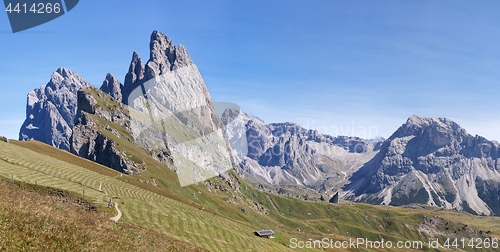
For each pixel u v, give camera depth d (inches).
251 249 3944.4
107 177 6259.8
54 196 3034.0
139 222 3262.8
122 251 1941.4
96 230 2037.4
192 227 3860.7
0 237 1482.5
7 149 5349.4
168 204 5012.3
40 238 1630.2
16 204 1841.8
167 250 2358.5
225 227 4795.8
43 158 5767.7
